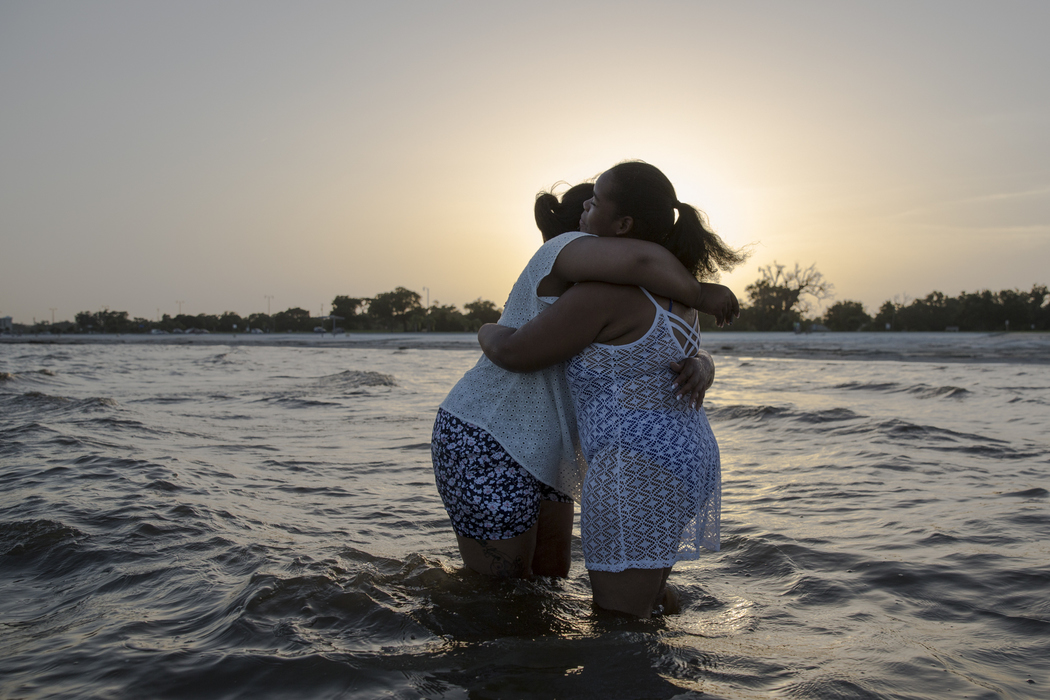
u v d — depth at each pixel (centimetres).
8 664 155
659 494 180
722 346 3681
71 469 382
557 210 215
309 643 163
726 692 140
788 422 652
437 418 206
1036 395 913
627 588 182
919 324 9669
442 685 143
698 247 191
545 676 146
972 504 327
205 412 745
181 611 189
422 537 273
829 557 246
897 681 147
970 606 197
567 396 202
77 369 1594
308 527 285
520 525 200
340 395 970
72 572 225
